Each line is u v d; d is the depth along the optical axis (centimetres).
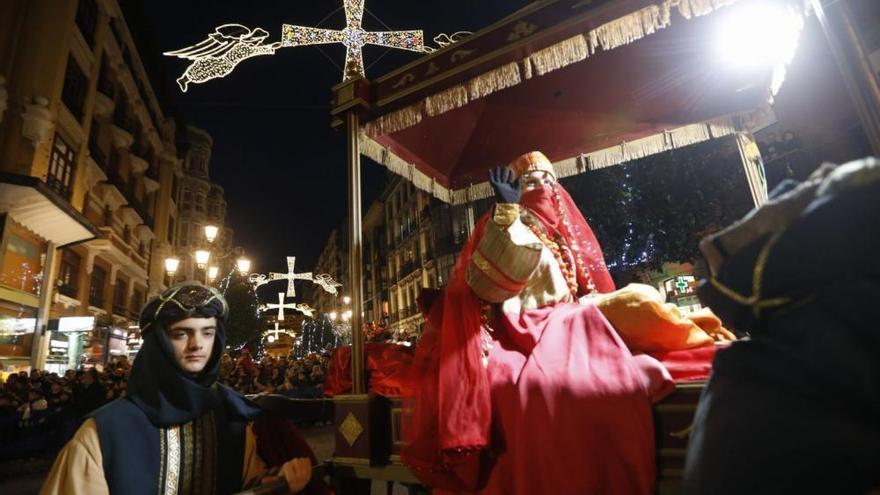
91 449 143
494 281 179
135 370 162
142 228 2409
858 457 62
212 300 167
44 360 1394
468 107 350
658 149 363
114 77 2009
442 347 187
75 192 1578
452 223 2975
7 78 1341
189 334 162
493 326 207
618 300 187
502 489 166
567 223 249
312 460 195
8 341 1259
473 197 404
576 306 196
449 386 175
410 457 182
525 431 159
